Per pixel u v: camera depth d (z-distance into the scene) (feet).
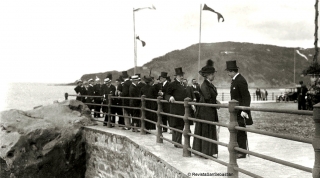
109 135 46.70
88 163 53.42
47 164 50.65
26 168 48.78
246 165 27.96
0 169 47.93
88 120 56.18
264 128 56.80
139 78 50.16
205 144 29.12
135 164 37.93
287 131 52.31
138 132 47.29
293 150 34.73
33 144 49.83
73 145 53.06
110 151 46.32
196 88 59.31
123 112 50.96
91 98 69.46
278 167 27.09
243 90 28.86
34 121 52.06
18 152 48.21
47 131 50.88
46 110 55.06
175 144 33.35
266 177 23.89
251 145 38.19
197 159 29.12
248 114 29.07
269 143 39.70
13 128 49.93
